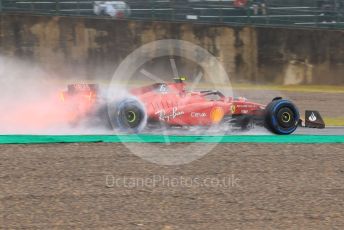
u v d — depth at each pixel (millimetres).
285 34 102000
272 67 101438
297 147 34719
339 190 25609
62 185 24391
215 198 23797
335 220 21891
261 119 41906
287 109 41562
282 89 94438
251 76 100000
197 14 103875
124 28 93188
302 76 103125
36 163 27672
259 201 23625
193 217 21531
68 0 97188
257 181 26391
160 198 23484
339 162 30797
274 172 28078
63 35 90125
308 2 111062
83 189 24016
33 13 92250
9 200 22250
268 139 38438
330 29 108438
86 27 91375
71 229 19828
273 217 21891
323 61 104438
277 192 24891
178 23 96125
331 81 105000
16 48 87625
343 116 67750
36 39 88688
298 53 102938
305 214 22375
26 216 20797
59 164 27688
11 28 87438
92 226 20188
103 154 30297
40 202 22234
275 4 108125
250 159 30547
